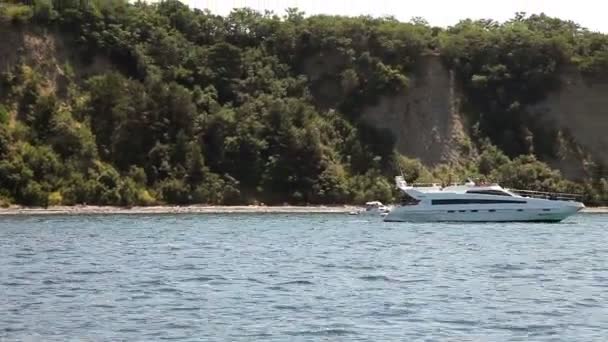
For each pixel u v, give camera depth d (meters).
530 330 132.00
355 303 151.75
